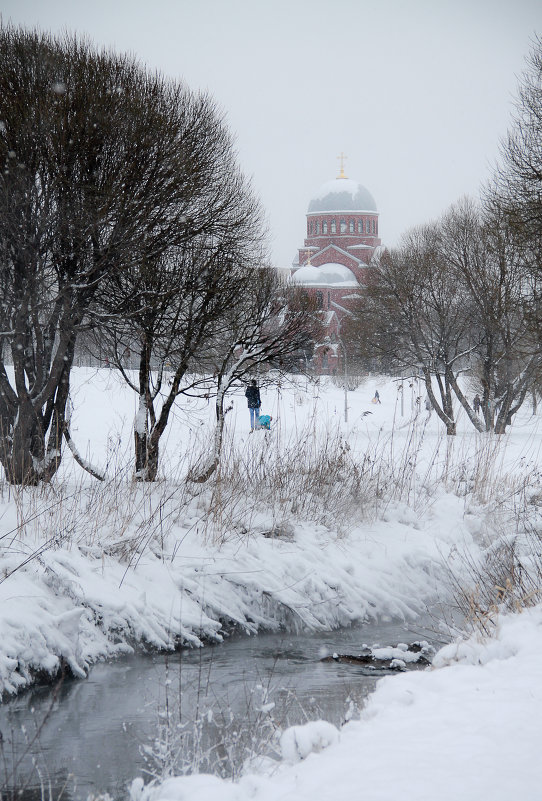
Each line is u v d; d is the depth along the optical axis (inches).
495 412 2484.0
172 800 296.0
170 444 1542.8
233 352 986.1
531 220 1704.0
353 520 925.8
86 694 539.8
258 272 1000.2
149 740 453.4
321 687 557.6
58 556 647.1
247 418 2470.5
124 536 735.7
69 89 890.1
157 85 951.6
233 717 479.8
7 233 848.9
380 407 3570.4
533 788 262.1
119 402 2758.4
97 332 992.2
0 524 698.8
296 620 735.7
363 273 3166.8
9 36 936.3
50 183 861.2
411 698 384.8
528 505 1009.5
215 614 705.6
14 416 940.6
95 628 624.4
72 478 1015.6
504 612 575.2
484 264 2365.9
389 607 786.8
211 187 952.9
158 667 606.5
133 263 881.5
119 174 866.1
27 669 552.4
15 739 460.8
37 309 882.8
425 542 913.5
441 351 2571.4
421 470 1214.3
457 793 258.8
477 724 332.2
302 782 282.4
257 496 916.0
